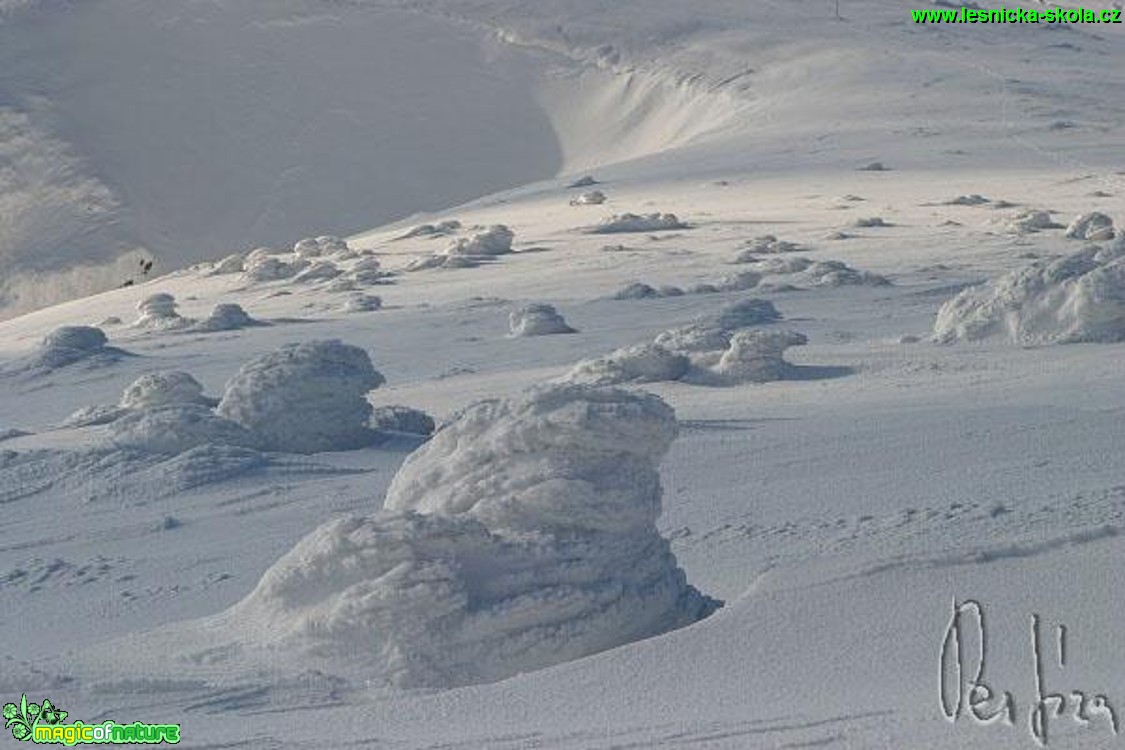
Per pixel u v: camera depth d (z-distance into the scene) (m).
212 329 128.12
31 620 37.22
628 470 29.33
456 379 85.31
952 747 18.86
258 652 27.23
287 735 22.23
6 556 44.91
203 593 38.59
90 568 42.03
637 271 149.00
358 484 52.03
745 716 21.30
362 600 26.77
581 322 113.62
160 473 53.06
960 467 44.34
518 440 29.39
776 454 49.28
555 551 28.02
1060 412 52.50
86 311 168.25
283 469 54.25
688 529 39.38
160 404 72.38
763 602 26.06
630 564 28.75
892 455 47.28
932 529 35.97
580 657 27.33
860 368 72.88
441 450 30.73
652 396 30.17
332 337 116.12
